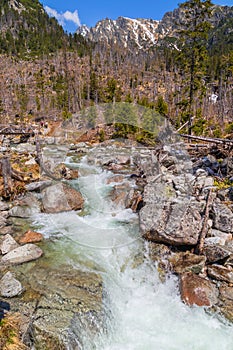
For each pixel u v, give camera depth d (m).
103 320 4.02
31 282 4.55
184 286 4.67
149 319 4.29
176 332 4.07
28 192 7.94
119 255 5.33
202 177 8.09
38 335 3.56
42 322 3.73
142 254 5.41
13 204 7.50
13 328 3.59
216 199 6.92
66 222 6.34
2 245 5.53
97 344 3.81
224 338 3.93
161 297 4.69
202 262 5.13
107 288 4.57
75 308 4.03
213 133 18.67
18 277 4.67
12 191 8.01
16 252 5.24
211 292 4.55
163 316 4.33
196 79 19.25
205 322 4.18
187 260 5.23
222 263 5.12
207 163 9.94
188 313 4.36
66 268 4.95
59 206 6.92
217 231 5.79
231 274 4.86
